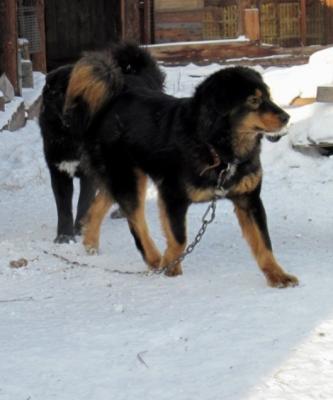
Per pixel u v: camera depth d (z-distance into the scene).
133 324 5.57
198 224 8.66
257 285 6.38
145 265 7.27
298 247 7.59
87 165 7.54
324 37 20.55
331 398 4.23
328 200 9.59
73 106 7.55
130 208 7.12
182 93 15.03
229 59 17.73
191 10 18.83
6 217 9.46
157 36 18.92
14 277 7.03
